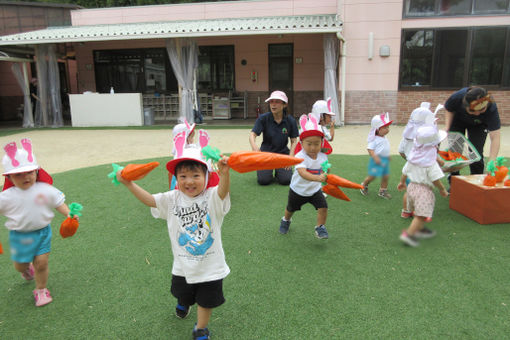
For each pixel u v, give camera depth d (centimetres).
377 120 440
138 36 1191
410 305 258
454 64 1179
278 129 547
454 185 430
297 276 298
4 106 1686
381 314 249
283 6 1425
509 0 1119
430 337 227
